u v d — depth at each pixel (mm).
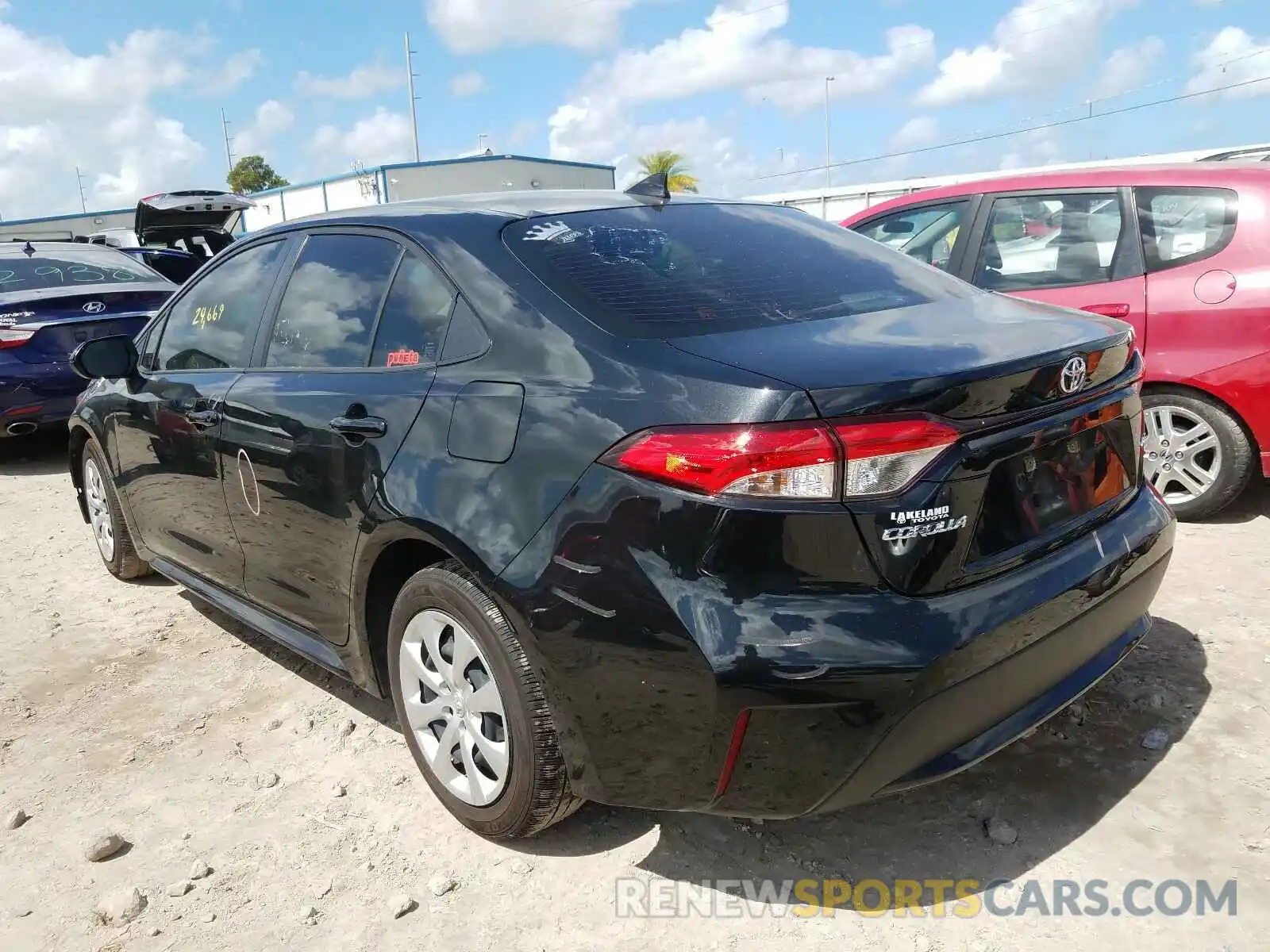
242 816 2840
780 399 1983
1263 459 4438
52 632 4238
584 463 2182
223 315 3645
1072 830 2562
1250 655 3377
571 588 2176
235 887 2537
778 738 2020
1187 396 4574
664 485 2057
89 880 2592
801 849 2568
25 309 7039
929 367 2076
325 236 3260
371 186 35062
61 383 7129
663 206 3068
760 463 1972
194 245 15234
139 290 7629
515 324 2469
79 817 2871
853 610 1992
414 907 2428
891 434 1991
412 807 2852
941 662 2008
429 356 2670
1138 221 4684
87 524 5957
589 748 2244
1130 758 2842
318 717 3400
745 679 1976
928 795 2746
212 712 3479
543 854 2604
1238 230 4418
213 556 3648
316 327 3133
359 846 2678
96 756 3207
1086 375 2395
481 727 2545
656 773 2184
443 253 2736
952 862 2480
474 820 2631
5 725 3438
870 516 1990
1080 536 2418
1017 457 2225
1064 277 4875
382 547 2680
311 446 2900
